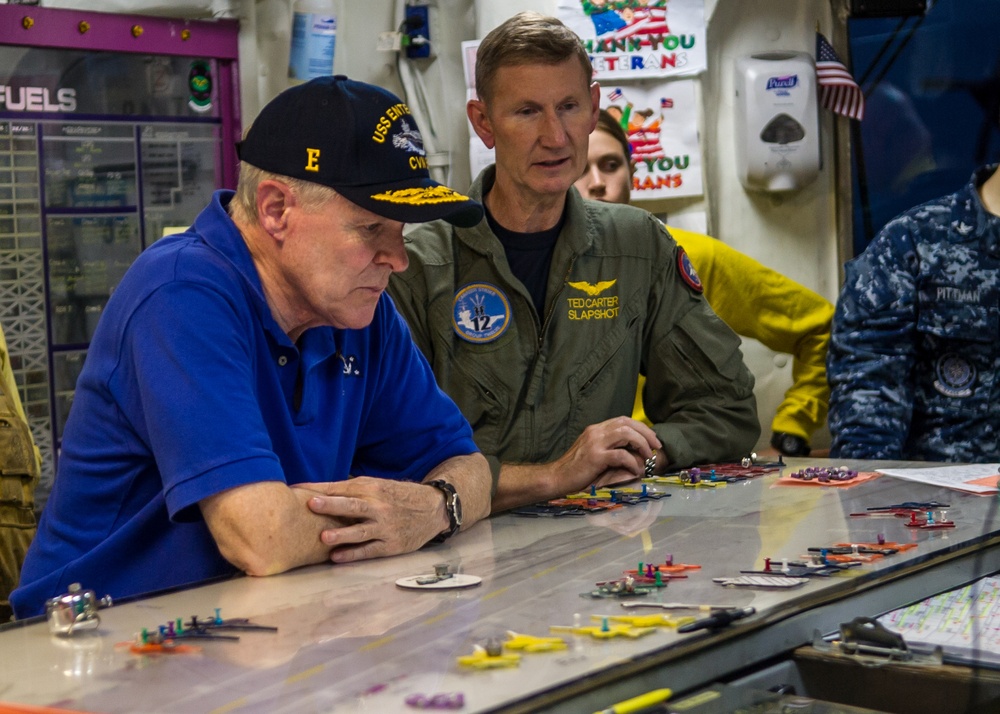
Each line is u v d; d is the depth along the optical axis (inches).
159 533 67.5
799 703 45.9
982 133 152.0
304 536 64.0
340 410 75.4
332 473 74.7
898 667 48.3
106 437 67.8
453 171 153.3
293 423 72.6
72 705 42.4
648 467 95.4
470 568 63.2
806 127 151.4
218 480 62.3
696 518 75.4
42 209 124.6
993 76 150.7
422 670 44.8
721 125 156.1
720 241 155.1
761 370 160.2
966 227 124.6
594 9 150.6
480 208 69.7
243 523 62.2
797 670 50.1
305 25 142.5
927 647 50.4
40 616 55.8
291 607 55.4
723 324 108.9
